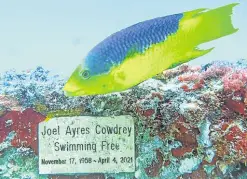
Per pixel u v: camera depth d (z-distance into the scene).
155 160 0.83
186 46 0.66
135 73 0.67
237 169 0.84
